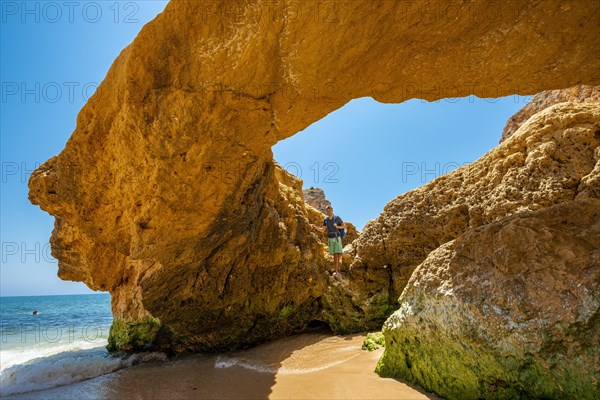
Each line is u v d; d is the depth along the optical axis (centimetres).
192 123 498
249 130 545
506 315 348
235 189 634
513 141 759
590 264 321
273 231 889
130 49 499
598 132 655
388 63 432
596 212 370
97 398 530
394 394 443
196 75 476
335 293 1036
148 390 558
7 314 3228
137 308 823
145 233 601
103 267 828
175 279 731
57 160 667
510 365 348
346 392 476
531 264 355
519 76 442
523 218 400
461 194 858
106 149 605
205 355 809
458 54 416
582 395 297
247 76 464
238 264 834
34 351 1059
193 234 647
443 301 413
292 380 572
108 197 655
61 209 696
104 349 977
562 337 312
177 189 563
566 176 648
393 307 977
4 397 552
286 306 976
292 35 405
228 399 499
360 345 806
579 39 381
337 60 421
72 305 5131
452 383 412
